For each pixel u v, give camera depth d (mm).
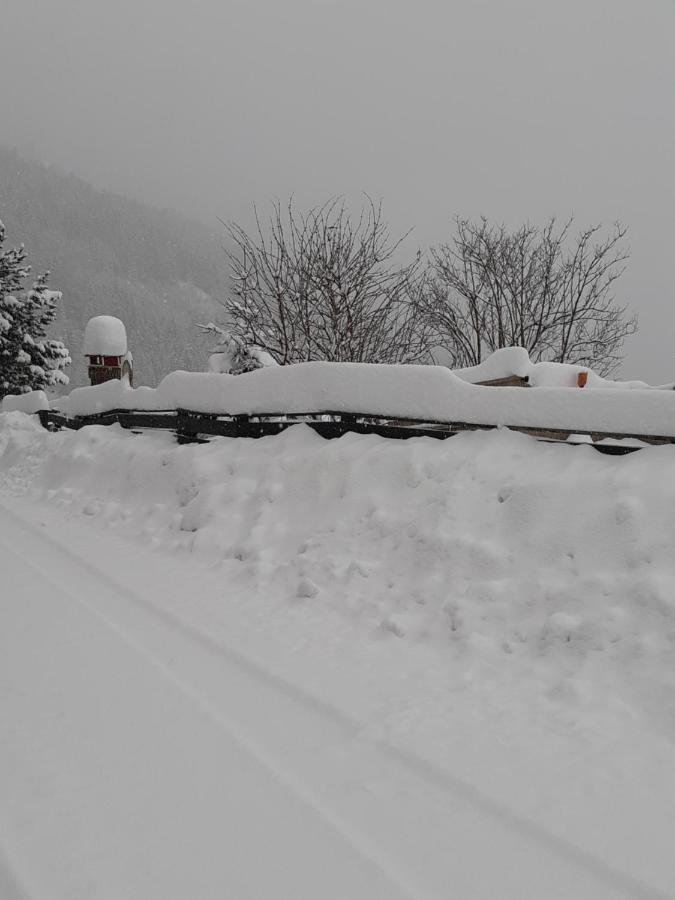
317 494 5078
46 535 6016
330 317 9383
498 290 12430
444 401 4938
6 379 20109
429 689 3119
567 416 4348
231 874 1938
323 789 2359
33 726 2725
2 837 2072
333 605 4109
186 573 4848
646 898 1878
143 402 7918
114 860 1985
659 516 3521
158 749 2574
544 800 2301
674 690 2836
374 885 1908
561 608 3455
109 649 3508
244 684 3156
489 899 1871
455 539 4070
